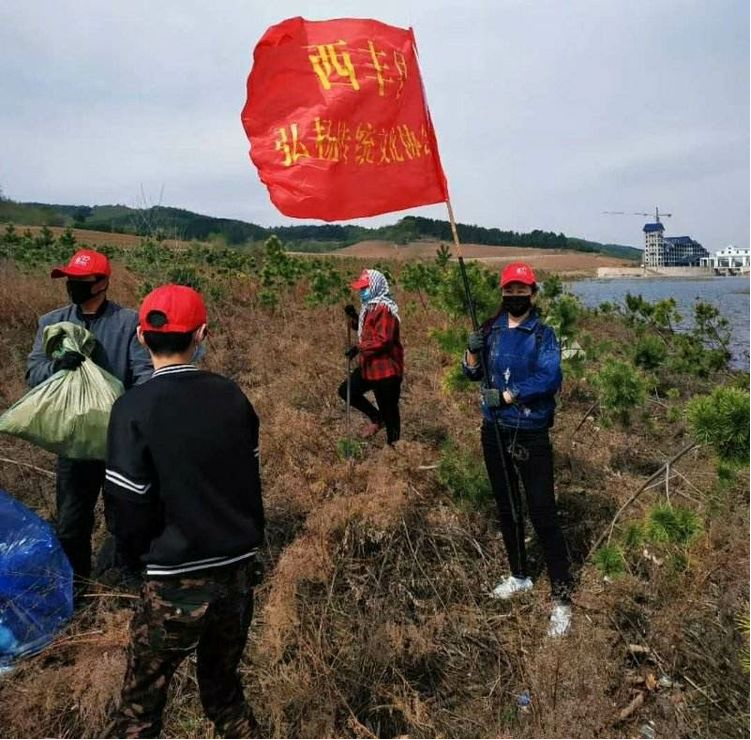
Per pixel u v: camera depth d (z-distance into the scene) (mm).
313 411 6059
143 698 2012
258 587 3266
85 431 2914
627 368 4887
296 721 2467
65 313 3285
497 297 4949
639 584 3125
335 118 3086
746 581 2799
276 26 2996
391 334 5016
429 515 3912
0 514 3068
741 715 2414
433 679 2758
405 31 3262
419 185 3297
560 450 4812
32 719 2467
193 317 2098
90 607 3143
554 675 2535
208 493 1964
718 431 2412
